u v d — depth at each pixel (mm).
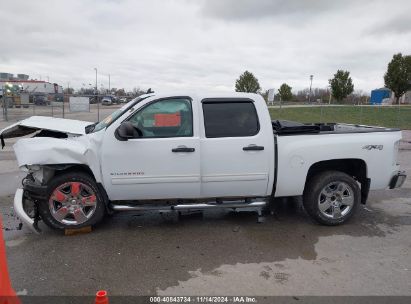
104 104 47031
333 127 6164
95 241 4660
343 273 3855
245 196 5066
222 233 4938
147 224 5266
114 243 4602
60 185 4727
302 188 5094
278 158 4953
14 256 4219
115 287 3568
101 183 4809
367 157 5188
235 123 4867
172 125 4773
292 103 55969
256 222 5352
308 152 5008
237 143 4805
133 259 4160
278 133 5109
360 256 4266
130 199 4914
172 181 4797
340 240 4723
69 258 4176
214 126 4824
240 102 4895
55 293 3455
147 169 4738
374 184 5312
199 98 4824
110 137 4672
